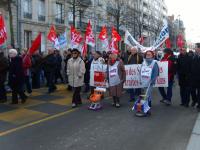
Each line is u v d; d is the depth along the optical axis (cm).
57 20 3488
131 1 4703
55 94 1284
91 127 786
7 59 1123
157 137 705
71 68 1036
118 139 689
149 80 946
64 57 1680
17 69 1051
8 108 1002
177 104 1114
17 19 2883
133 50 1181
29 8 3078
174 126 802
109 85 1042
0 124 812
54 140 680
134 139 690
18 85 1065
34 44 1193
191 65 1020
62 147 636
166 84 1060
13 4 2628
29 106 1036
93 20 4194
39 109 994
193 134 727
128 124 818
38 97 1208
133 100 1155
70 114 931
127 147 638
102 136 711
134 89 1155
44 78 1642
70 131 749
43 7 3294
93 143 661
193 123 834
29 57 1221
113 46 1612
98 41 4272
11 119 864
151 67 948
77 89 1041
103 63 1063
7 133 733
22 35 2958
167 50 1079
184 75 1059
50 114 929
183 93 1077
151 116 915
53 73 1332
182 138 698
